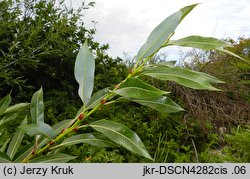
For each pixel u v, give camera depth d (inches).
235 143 127.1
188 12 41.9
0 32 122.5
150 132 151.1
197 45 39.6
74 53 174.1
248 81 202.4
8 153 51.5
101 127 39.9
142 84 36.9
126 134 38.0
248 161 113.8
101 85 175.0
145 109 171.9
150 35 42.1
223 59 218.4
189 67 225.0
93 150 114.2
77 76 44.1
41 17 140.4
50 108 150.4
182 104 181.9
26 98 159.3
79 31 182.1
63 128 47.6
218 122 181.2
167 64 44.1
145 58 41.2
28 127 40.3
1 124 53.5
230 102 191.2
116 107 158.6
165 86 191.3
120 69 187.8
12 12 138.1
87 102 42.8
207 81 36.7
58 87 175.2
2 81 144.0
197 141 165.9
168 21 41.6
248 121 187.2
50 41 135.8
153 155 137.3
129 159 125.6
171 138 158.7
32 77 168.7
